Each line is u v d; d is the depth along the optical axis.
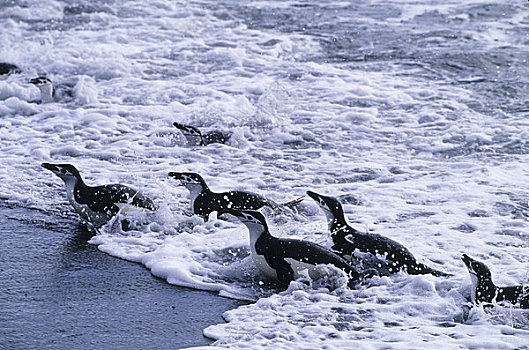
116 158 39.91
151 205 31.06
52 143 41.91
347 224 26.42
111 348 21.34
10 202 33.47
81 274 26.59
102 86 53.22
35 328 22.44
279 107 48.75
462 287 24.22
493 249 28.05
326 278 24.69
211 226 30.61
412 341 21.09
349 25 72.75
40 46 62.56
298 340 21.22
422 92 52.41
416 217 31.62
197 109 48.25
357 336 21.52
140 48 63.09
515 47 64.44
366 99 50.84
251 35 68.44
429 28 71.44
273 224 30.14
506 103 50.50
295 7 81.00
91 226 30.98
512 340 21.20
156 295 25.05
